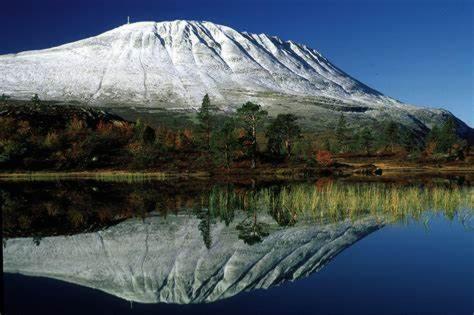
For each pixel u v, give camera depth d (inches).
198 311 553.9
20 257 834.8
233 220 1227.2
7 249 903.1
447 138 4840.1
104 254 854.5
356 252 842.8
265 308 561.0
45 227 1146.0
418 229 1059.3
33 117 5083.7
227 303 578.9
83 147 4042.8
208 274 713.0
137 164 3860.7
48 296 612.1
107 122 5674.2
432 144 4916.3
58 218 1283.2
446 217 1229.1
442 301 576.4
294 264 762.8
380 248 870.4
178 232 1061.8
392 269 722.8
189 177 3312.0
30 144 4008.4
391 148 5398.6
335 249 867.4
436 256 805.9
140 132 4411.9
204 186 2406.5
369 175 3383.4
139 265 772.0
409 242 920.3
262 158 4020.7
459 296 591.2
